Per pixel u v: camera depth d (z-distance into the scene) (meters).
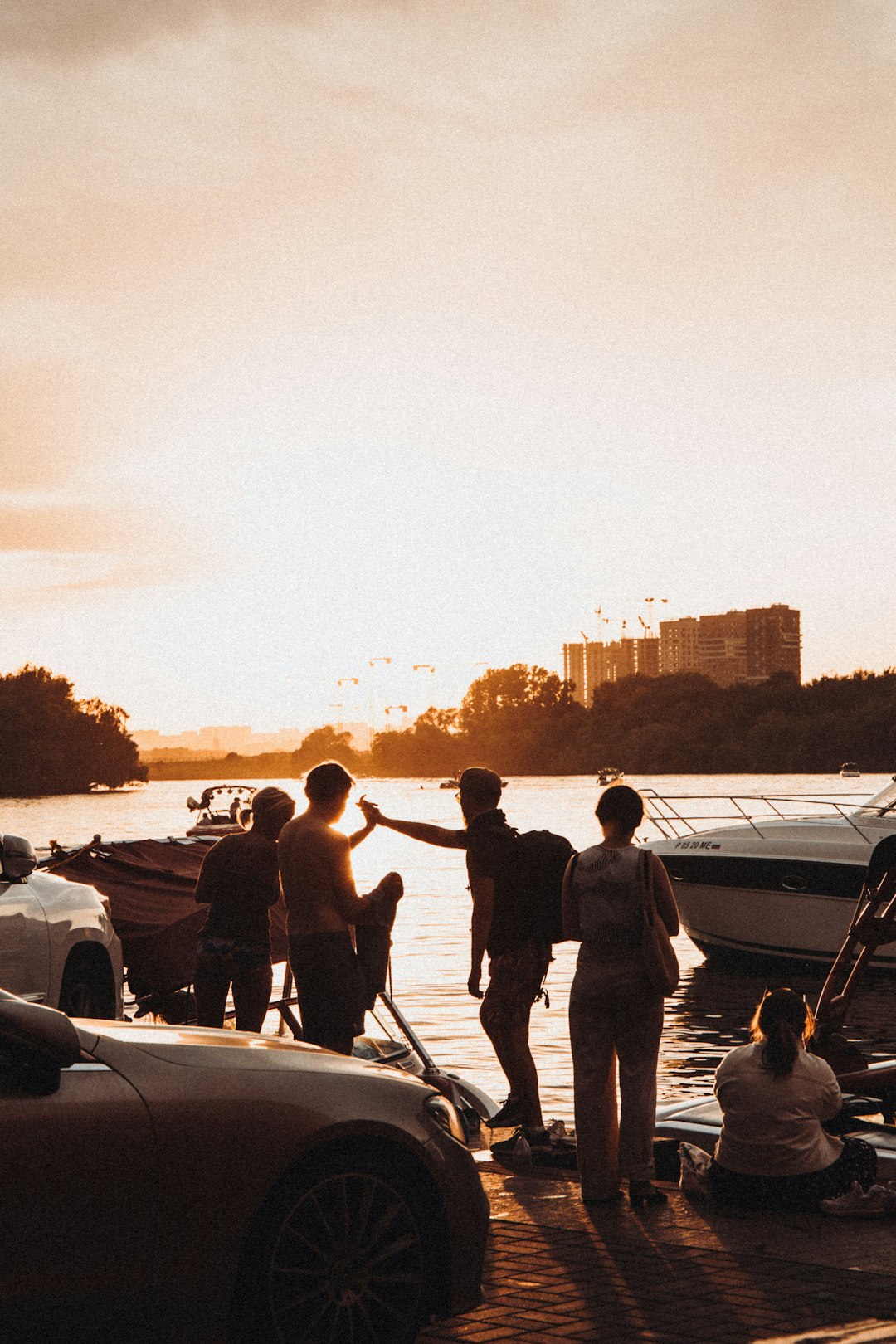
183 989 11.20
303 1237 4.84
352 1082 5.11
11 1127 4.32
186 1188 4.60
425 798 153.25
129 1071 4.66
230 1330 4.71
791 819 20.52
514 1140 8.24
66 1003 9.38
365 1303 4.97
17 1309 4.27
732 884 19.44
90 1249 4.42
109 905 11.02
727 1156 7.01
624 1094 7.09
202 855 12.37
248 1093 4.82
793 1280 5.82
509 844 8.27
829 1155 6.91
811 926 18.88
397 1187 5.06
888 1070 8.50
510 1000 8.26
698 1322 5.33
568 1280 5.87
